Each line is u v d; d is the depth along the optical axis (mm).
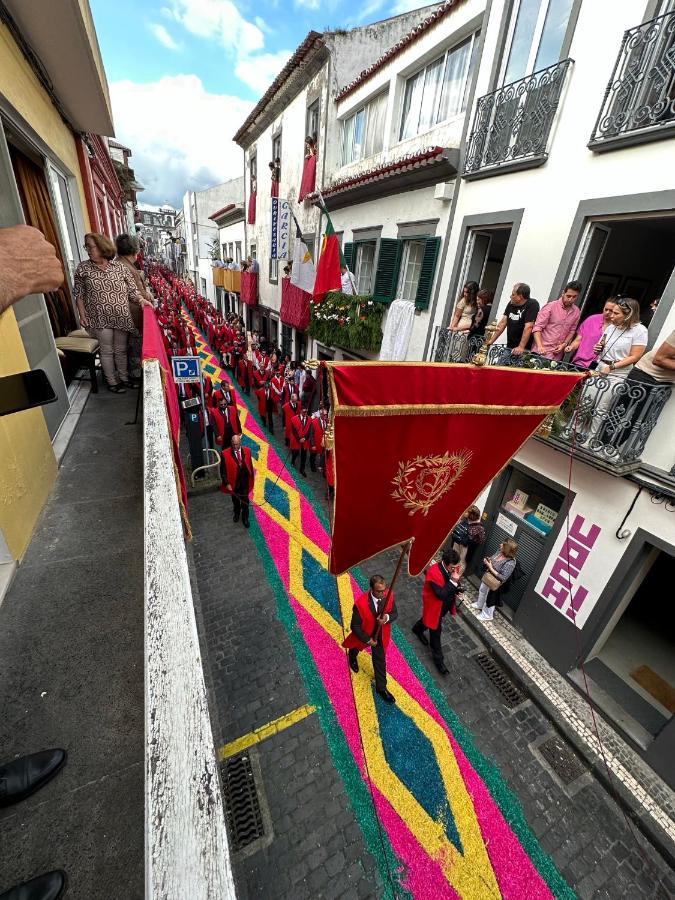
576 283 4750
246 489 7562
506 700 5355
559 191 5129
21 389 988
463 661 5828
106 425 4277
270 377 12836
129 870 1376
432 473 2352
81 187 7965
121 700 1824
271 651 5504
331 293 11062
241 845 3709
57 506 2965
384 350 8008
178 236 55312
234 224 25469
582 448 4777
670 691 5531
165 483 1704
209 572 6812
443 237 7199
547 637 5879
